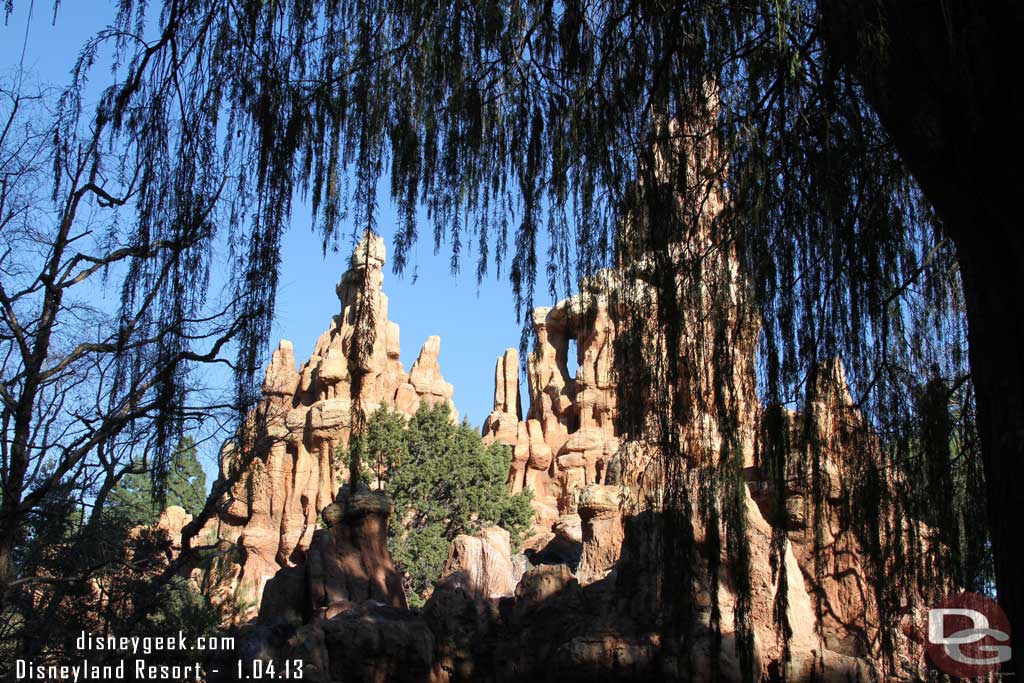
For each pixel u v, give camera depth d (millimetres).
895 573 11664
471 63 11008
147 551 20031
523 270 10938
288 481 63406
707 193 10484
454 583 25000
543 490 63562
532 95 11328
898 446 11375
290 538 60781
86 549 17672
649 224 10297
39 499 15516
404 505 52562
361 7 10656
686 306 10125
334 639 21719
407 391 70938
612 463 27219
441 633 23453
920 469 11695
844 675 17281
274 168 9680
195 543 26406
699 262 10211
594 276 10805
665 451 10023
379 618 22656
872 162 10844
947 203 7680
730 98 10516
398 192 10625
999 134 7312
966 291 7703
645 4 10555
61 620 17797
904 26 7590
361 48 10609
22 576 17094
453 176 11016
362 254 9828
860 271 10664
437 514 52844
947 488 11531
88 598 18562
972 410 12070
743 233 10242
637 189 10539
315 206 10133
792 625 17781
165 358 9391
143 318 9258
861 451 11070
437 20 10859
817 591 10734
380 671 21828
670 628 10234
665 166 10320
